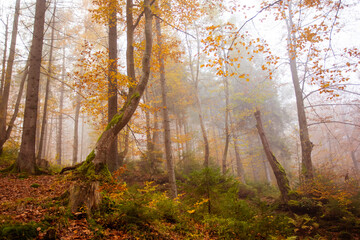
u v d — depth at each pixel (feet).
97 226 13.43
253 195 46.19
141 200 15.96
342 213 28.30
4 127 45.83
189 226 16.81
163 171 51.52
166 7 36.14
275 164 38.93
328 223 28.27
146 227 14.24
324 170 37.76
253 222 18.85
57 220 12.68
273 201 39.55
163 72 41.42
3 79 48.49
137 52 37.06
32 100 32.09
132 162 53.01
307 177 38.17
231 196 21.27
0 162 37.83
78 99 70.33
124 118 22.66
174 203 19.57
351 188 31.96
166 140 37.24
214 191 20.29
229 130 61.87
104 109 35.17
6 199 17.87
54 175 30.86
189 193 21.35
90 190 15.70
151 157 51.75
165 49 36.27
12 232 10.44
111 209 15.88
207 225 17.54
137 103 24.07
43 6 35.73
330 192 31.50
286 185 36.91
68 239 11.48
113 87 30.83
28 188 21.89
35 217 12.82
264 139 41.09
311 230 26.89
